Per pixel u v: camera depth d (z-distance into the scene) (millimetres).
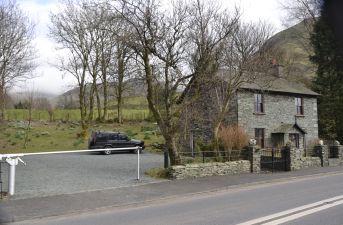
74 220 10516
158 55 19703
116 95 50594
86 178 17984
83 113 48062
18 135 41500
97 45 47344
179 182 17359
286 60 53125
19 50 42406
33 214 11008
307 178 20391
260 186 17250
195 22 22234
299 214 10523
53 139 41406
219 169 20109
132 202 13008
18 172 20234
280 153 24391
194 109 22188
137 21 19141
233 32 29297
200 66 20734
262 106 34906
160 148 35594
